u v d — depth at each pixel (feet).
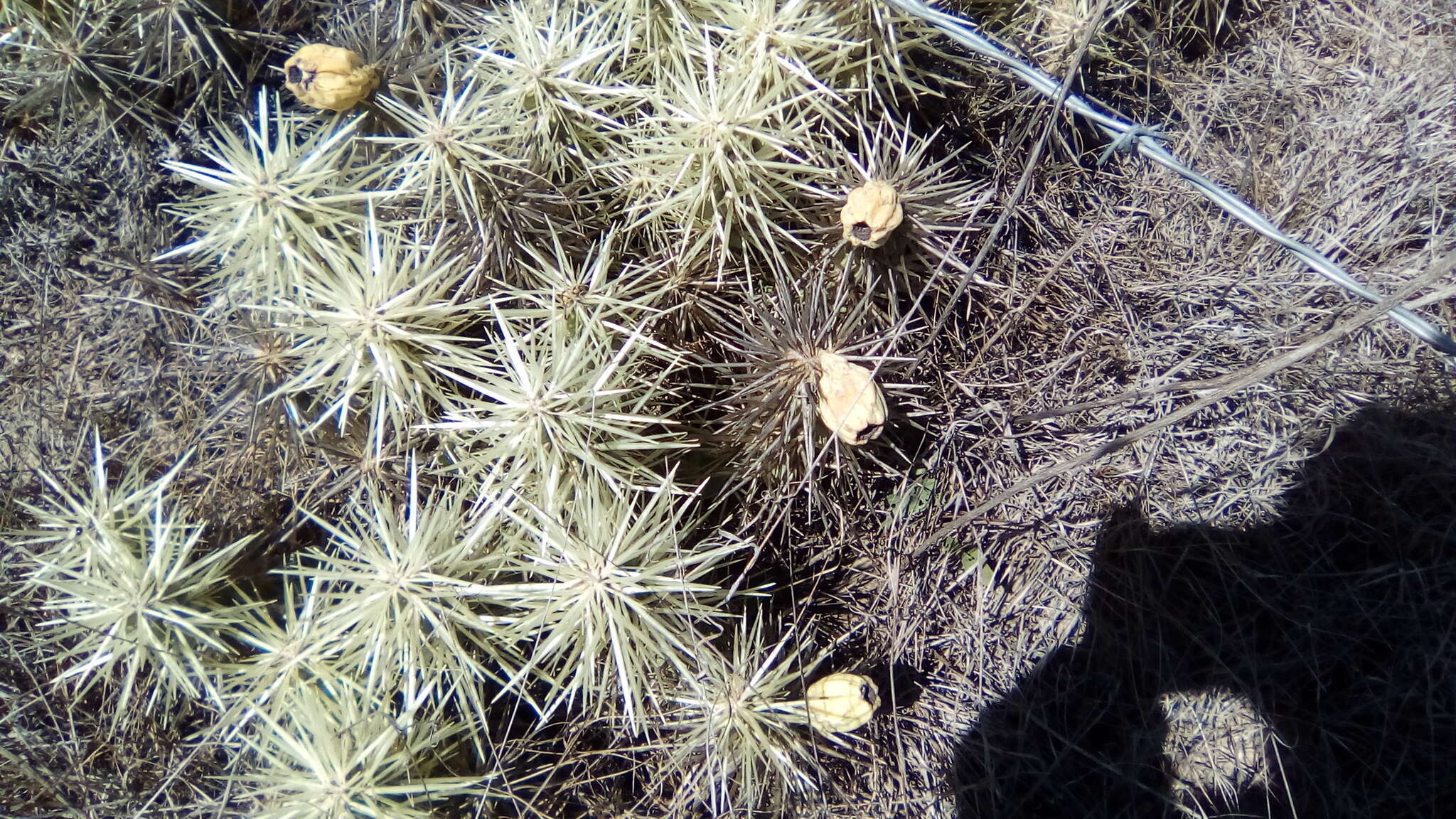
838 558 1.49
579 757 1.40
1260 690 1.47
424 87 1.46
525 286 1.32
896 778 1.48
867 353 1.29
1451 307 1.43
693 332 1.39
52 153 1.59
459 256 1.28
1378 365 1.41
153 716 1.42
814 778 1.42
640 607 1.16
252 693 1.24
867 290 1.30
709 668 1.25
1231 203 1.18
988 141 1.52
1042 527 1.47
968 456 1.48
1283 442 1.44
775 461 1.33
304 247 1.28
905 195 1.27
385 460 1.34
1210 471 1.46
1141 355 1.46
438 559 1.17
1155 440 1.44
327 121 1.44
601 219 1.37
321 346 1.24
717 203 1.27
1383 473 1.45
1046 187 1.53
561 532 1.17
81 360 1.56
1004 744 1.49
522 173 1.26
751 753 1.25
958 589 1.51
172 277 1.56
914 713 1.50
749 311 1.33
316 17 1.66
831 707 1.28
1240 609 1.47
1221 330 1.45
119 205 1.60
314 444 1.35
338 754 1.18
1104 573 1.47
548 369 1.21
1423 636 1.42
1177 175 1.52
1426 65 1.51
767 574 1.46
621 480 1.21
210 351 1.49
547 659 1.40
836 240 1.33
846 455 1.34
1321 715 1.45
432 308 1.21
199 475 1.47
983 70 1.47
